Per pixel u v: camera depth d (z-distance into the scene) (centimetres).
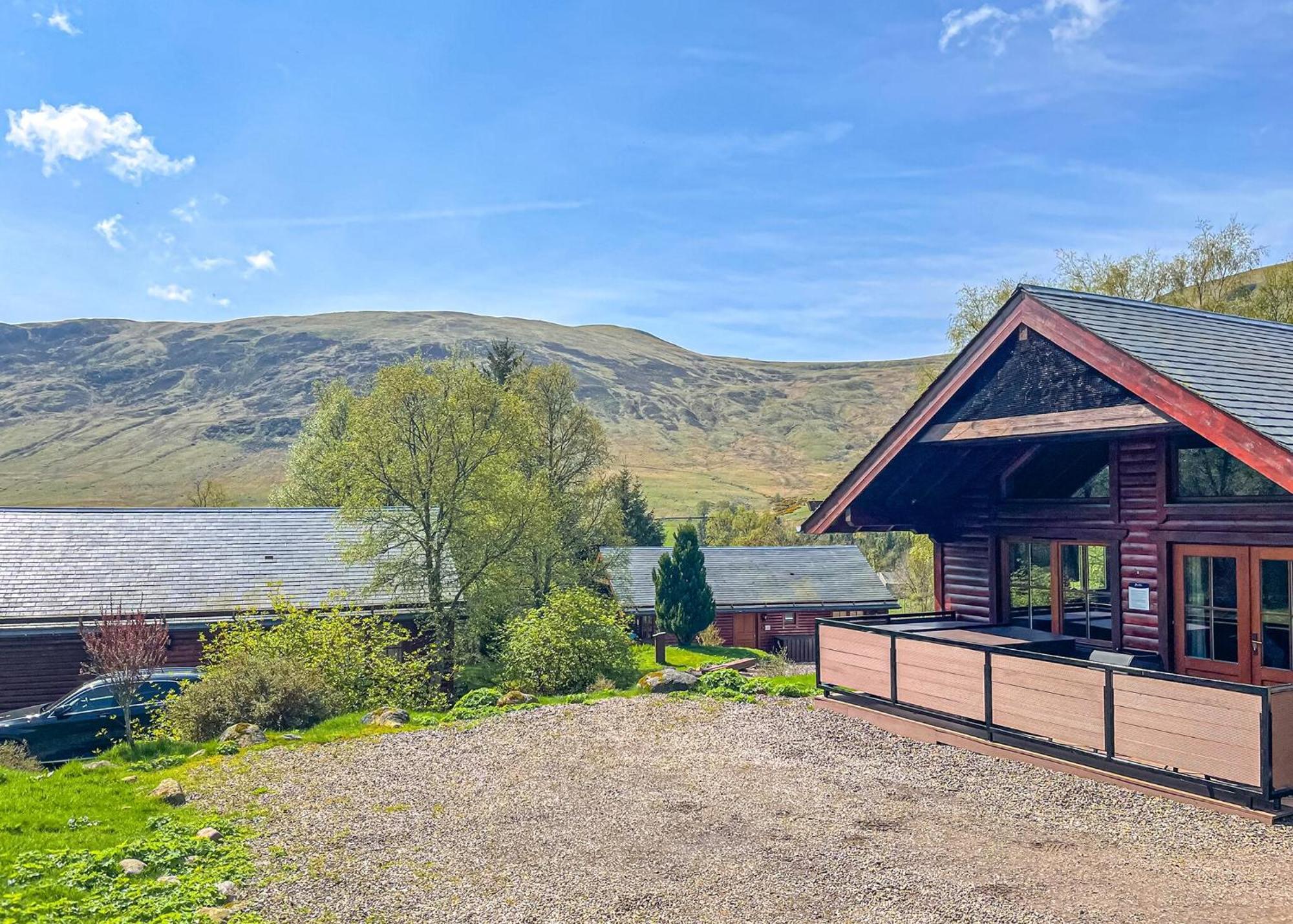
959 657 1114
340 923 664
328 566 2606
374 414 2612
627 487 5803
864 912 656
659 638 2989
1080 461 1310
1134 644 1197
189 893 711
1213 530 1092
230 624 2059
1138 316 1183
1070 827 818
